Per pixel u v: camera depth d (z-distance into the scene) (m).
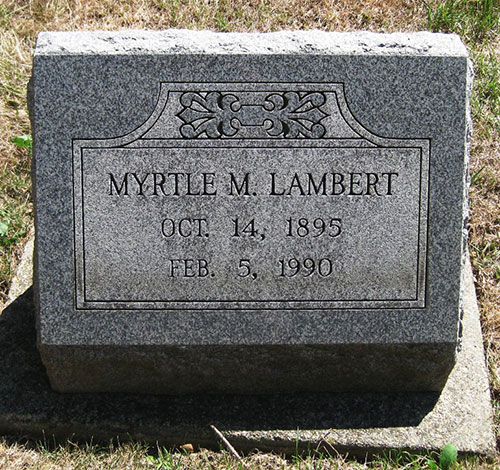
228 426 1.48
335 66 1.42
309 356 1.49
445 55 1.42
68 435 1.49
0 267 1.79
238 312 1.47
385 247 1.46
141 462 1.46
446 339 1.47
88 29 2.20
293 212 1.45
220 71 1.42
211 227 1.45
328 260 1.46
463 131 1.44
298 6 2.22
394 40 1.43
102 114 1.42
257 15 2.20
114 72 1.42
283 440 1.47
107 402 1.51
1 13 2.23
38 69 1.41
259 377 1.51
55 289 1.46
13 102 2.06
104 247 1.45
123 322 1.46
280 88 1.42
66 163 1.43
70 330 1.46
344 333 1.47
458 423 1.49
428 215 1.45
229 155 1.44
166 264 1.46
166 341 1.47
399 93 1.43
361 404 1.51
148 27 2.20
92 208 1.44
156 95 1.42
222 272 1.46
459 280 1.46
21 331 1.63
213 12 2.21
